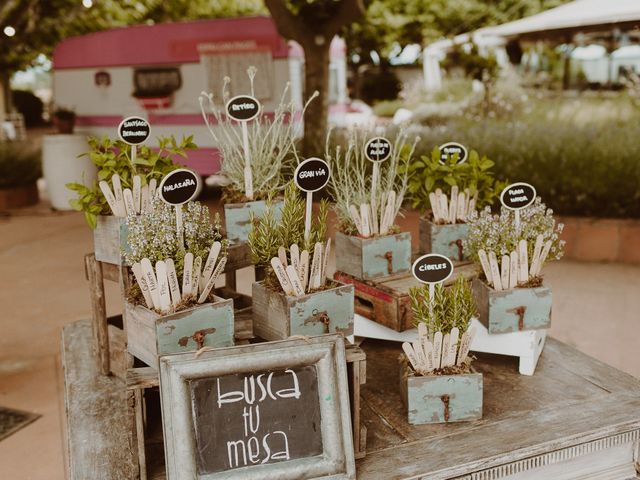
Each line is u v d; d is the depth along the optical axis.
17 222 8.21
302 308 1.97
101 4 13.38
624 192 6.23
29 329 4.66
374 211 2.54
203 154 8.40
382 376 2.33
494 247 2.30
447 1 18.27
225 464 1.65
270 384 1.70
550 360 2.45
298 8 7.52
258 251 2.08
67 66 9.29
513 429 1.96
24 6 8.98
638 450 2.06
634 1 8.38
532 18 9.75
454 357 2.01
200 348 1.79
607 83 12.59
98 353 2.45
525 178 6.72
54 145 8.59
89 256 2.38
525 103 10.77
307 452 1.70
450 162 2.76
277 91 7.91
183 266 1.90
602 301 4.98
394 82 21.70
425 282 1.98
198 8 15.74
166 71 8.44
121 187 2.28
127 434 2.02
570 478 2.00
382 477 1.74
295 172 2.00
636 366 3.87
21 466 3.01
